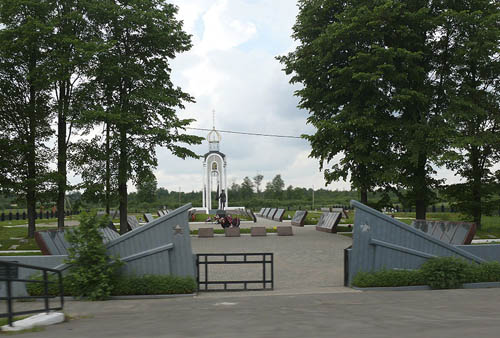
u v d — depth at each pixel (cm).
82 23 2392
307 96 2669
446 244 1166
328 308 791
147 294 1019
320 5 2595
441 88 2550
